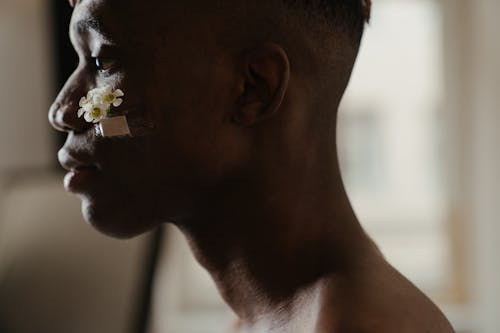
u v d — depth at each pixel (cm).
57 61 222
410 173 246
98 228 63
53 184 191
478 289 233
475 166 233
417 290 63
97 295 168
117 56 60
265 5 60
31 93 224
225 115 61
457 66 237
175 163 61
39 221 179
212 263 66
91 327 165
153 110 60
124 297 167
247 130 62
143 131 60
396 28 239
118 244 172
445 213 245
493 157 219
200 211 64
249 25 60
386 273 63
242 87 61
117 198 62
